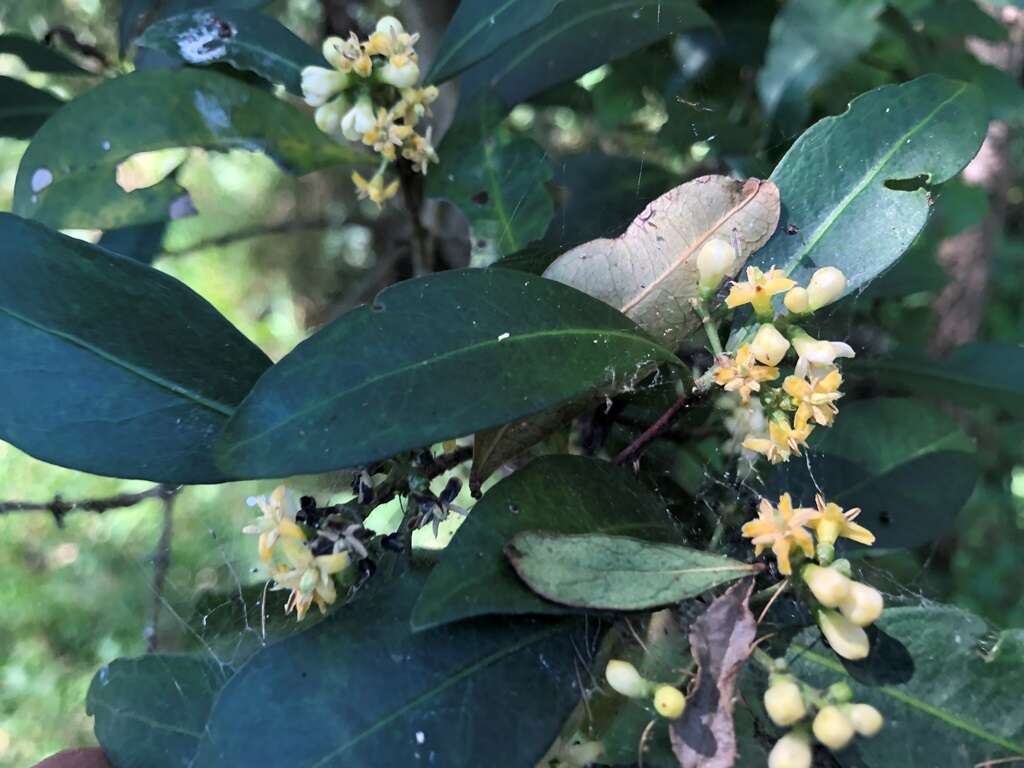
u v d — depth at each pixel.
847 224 0.18
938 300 0.48
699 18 0.26
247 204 0.66
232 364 0.17
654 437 0.18
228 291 0.67
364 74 0.20
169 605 0.26
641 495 0.16
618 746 0.17
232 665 0.20
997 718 0.15
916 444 0.23
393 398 0.13
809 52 0.28
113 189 0.22
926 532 0.22
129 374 0.17
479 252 0.24
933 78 0.18
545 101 0.34
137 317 0.17
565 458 0.16
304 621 0.19
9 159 0.63
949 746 0.15
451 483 0.17
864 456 0.23
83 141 0.22
